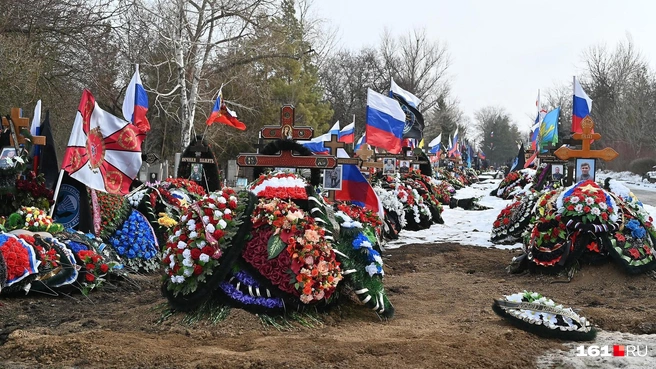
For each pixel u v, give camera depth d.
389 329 6.81
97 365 5.48
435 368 5.43
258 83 37.69
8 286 7.99
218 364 5.39
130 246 10.25
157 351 5.79
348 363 5.51
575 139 11.71
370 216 8.95
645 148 58.84
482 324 7.05
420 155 25.06
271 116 39.44
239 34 31.28
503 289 9.43
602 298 8.78
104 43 27.09
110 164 10.12
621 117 60.78
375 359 5.62
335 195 10.50
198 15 30.06
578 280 9.94
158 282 9.64
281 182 7.45
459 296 8.91
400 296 8.91
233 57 31.95
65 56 25.92
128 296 8.60
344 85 69.12
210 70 32.03
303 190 7.40
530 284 9.84
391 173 19.97
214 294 6.94
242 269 6.94
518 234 14.77
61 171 9.43
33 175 9.48
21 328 6.73
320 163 8.80
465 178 50.53
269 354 5.70
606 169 63.72
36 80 21.92
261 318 6.78
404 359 5.62
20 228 8.82
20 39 22.30
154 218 10.86
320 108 46.56
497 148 135.38
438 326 7.00
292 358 5.59
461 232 17.59
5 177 9.00
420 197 18.48
